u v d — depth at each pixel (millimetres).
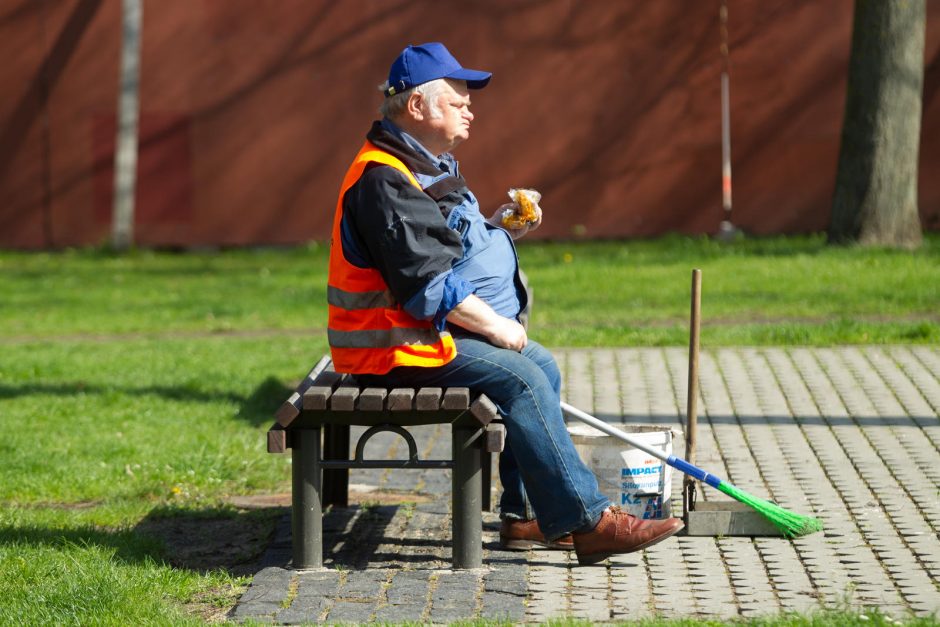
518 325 17609
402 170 17297
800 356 32688
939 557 17516
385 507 21203
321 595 16500
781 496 20891
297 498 17578
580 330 37219
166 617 15500
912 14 52000
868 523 19219
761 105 64000
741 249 56438
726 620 15164
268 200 67188
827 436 24969
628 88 64688
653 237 65188
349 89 66188
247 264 61281
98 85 67125
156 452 25094
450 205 17672
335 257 17531
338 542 19188
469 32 65188
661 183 65000
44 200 67938
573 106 65062
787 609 15539
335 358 17656
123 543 18891
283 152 66875
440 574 17344
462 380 17438
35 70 67188
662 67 64375
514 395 17359
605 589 16641
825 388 29141
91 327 43562
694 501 19062
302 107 66562
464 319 17203
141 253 66250
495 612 15734
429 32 65375
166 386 31922
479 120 65438
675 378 30828
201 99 66750
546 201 65625
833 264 48344
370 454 25156
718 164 64438
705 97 64250
